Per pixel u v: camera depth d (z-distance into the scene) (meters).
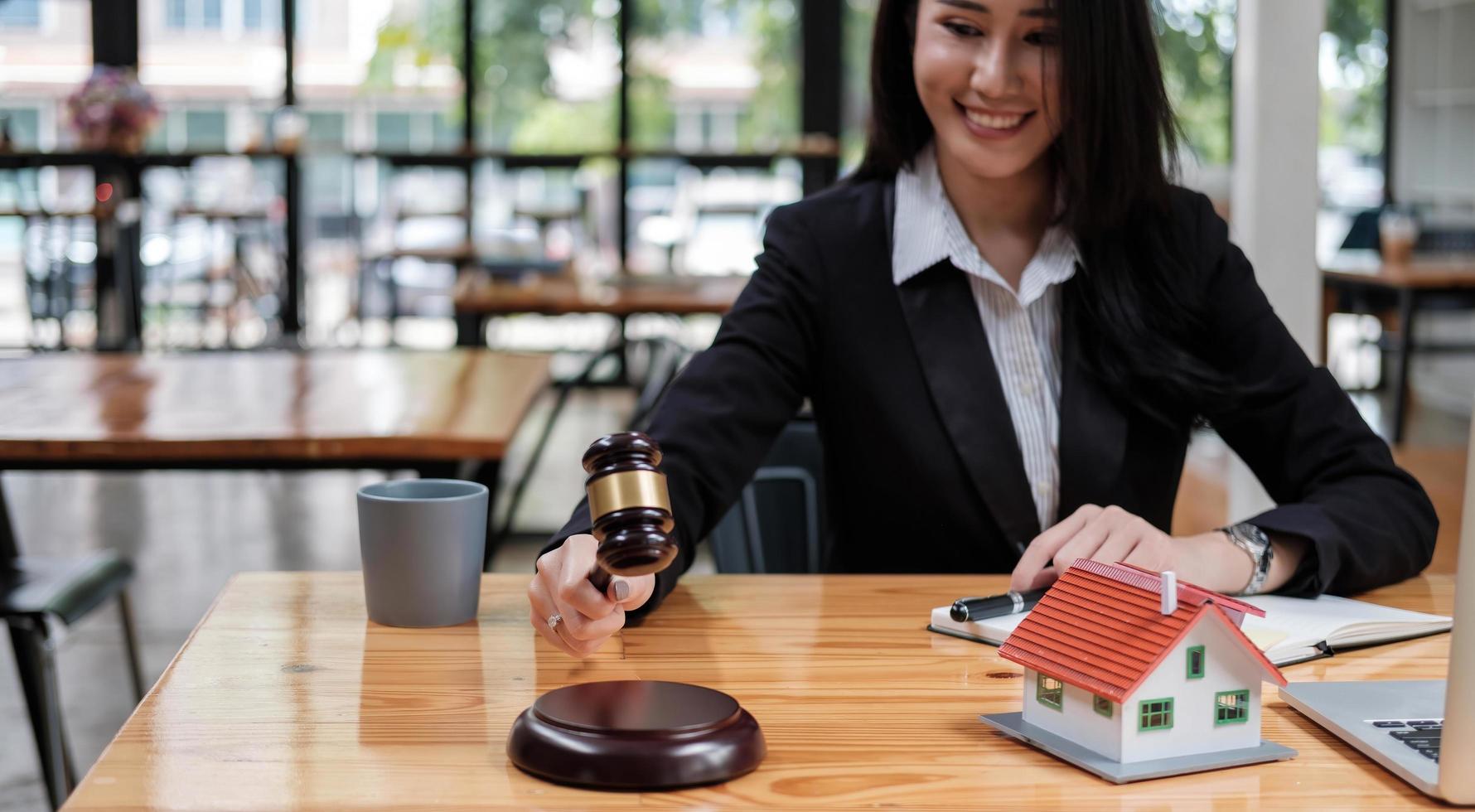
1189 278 1.45
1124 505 1.45
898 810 0.73
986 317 1.48
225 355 2.82
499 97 8.05
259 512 5.24
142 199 7.50
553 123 8.11
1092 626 0.83
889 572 1.49
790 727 0.86
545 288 4.55
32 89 7.88
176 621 3.80
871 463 1.47
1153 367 1.40
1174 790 0.76
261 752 0.81
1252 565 1.17
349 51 7.98
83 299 7.50
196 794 0.75
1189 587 0.80
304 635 1.06
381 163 7.93
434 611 1.08
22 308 7.73
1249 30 1.86
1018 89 1.36
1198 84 7.29
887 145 1.52
